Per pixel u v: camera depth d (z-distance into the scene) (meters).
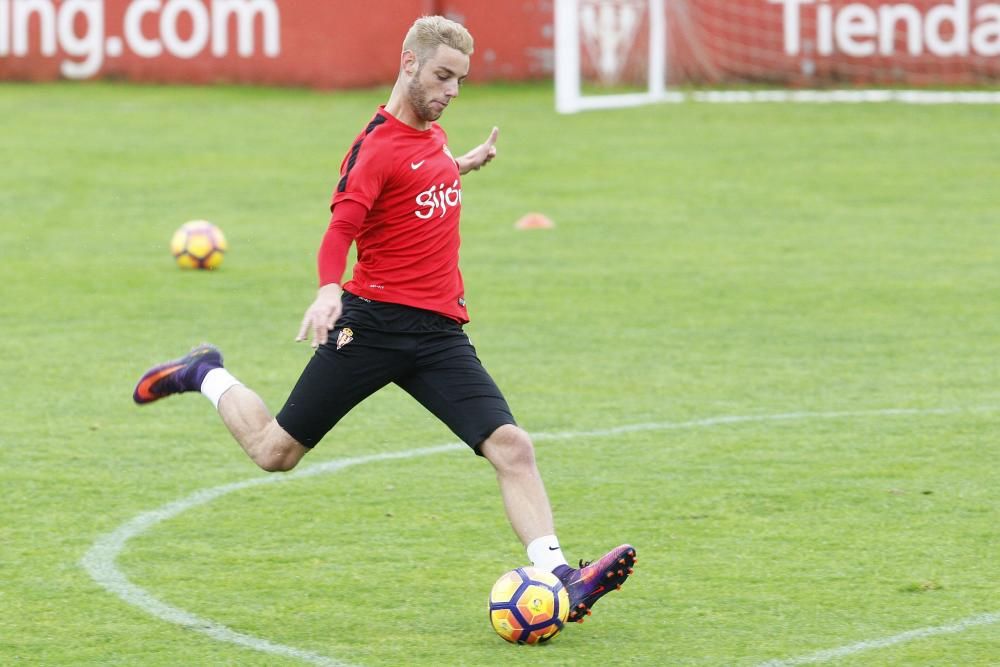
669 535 23.19
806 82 98.50
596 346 38.09
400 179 19.02
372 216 19.22
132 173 69.19
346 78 99.88
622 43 95.50
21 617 19.44
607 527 23.64
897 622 19.23
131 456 28.00
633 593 20.50
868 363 36.19
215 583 20.88
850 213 59.91
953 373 35.12
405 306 19.34
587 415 31.28
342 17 99.44
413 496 25.47
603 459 27.84
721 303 43.66
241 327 40.19
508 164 71.94
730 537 23.06
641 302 43.75
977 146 76.31
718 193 64.56
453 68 18.83
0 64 101.75
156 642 18.53
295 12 99.81
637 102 93.56
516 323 40.88
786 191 64.94
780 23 98.31
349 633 18.89
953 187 65.69
